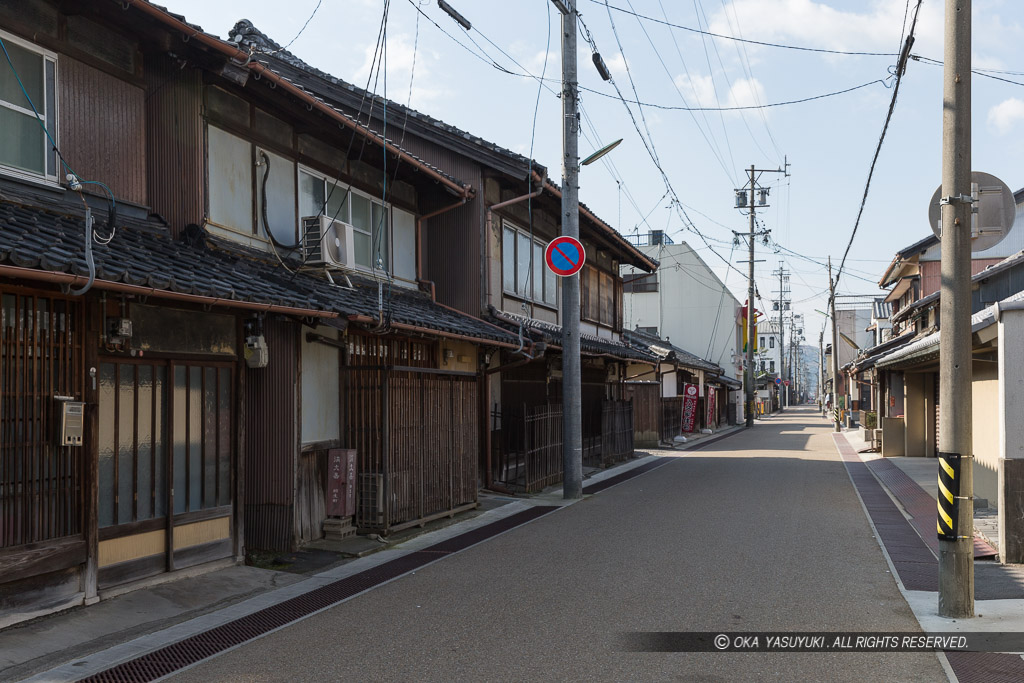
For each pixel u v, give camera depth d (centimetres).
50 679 525
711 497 1473
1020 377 894
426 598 745
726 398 5153
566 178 1525
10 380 614
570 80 1510
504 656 570
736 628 637
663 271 5062
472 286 1579
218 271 823
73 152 818
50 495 648
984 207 696
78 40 830
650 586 780
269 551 948
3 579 604
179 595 750
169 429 794
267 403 956
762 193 4453
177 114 947
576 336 1515
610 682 517
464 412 1309
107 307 708
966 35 684
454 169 1606
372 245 1365
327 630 643
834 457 2441
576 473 1485
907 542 1022
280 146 1120
